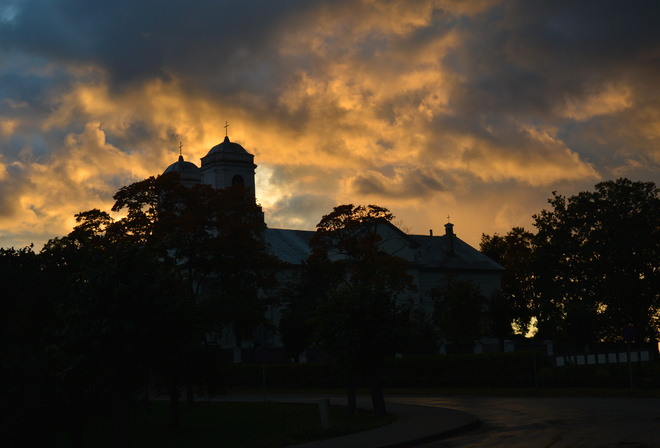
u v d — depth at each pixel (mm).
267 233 80125
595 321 59844
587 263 64062
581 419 21000
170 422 27688
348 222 58469
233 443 21875
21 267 26359
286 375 48031
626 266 61438
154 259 16500
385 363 44656
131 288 15430
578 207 65312
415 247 80812
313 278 60906
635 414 21641
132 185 48219
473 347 61125
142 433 26656
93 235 45594
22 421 18156
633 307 61000
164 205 49000
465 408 28062
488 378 38688
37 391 18703
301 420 26172
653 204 62875
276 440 20047
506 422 21781
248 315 49438
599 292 61406
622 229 62938
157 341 15961
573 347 62188
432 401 32719
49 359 19125
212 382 26938
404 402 32531
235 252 52344
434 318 69750
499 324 66000
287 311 58656
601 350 62000
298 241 81625
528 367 37656
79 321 15602
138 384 16766
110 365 15625
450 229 92875
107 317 15461
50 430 21125
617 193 63750
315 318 26688
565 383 34781
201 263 50750
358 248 59469
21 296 24156
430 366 42312
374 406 25297
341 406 30328
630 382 31797
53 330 16562
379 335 24578
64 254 29609
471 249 96625
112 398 20031
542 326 67625
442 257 90750
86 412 20141
